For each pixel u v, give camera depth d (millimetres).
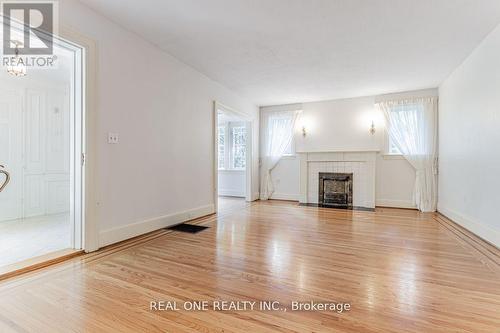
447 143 4402
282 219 4227
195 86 4113
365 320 1491
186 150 3920
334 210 5047
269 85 4863
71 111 2543
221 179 7516
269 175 6602
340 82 4672
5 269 2068
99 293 1784
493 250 2717
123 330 1398
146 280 1989
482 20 2648
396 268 2246
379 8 2459
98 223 2621
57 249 2564
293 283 1958
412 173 5238
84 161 2492
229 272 2150
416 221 4113
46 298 1718
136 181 3061
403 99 5246
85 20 2451
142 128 3133
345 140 5809
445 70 4062
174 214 3693
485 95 3041
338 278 2047
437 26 2770
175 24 2791
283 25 2791
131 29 2900
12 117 4039
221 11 2539
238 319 1501
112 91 2742
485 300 1711
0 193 3910
